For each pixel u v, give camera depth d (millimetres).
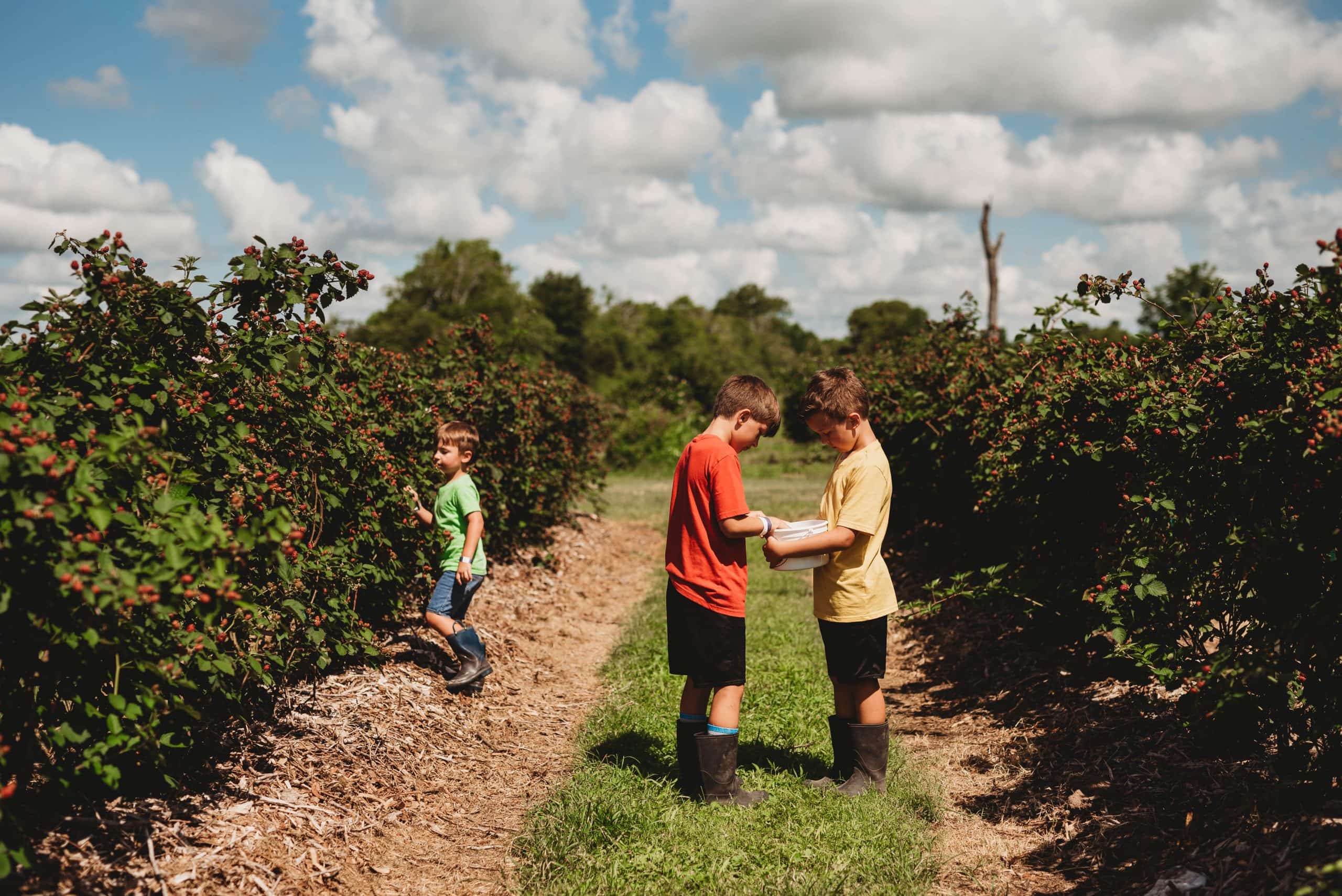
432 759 3875
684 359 56531
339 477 4262
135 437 2438
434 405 6297
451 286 84500
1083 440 4168
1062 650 5012
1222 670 2707
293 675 4086
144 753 2885
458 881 3012
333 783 3393
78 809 2711
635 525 12109
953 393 6883
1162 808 3205
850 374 3652
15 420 2229
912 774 3818
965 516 6789
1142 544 3551
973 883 2969
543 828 3277
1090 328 5047
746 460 22312
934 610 5625
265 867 2746
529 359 9227
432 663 4883
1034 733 4191
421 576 5547
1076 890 2855
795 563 3490
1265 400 3197
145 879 2502
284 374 3602
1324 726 2715
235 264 3346
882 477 3584
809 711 4609
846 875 2945
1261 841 2611
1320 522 2740
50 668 2455
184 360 3268
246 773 3256
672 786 3682
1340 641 2621
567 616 6930
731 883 2893
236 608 3096
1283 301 3109
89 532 2312
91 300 2824
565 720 4719
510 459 7898
